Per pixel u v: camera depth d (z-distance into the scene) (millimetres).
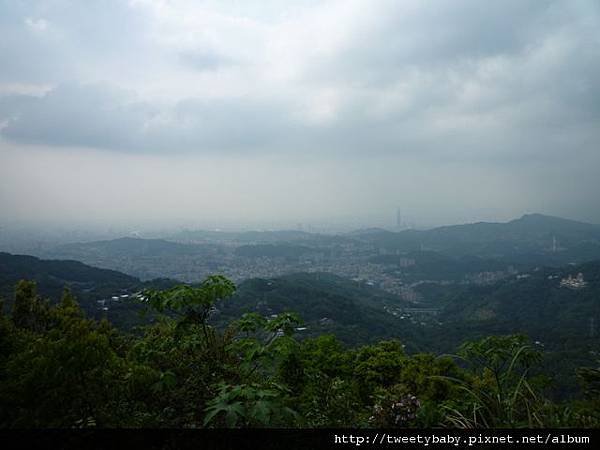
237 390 2209
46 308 4406
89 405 2590
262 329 3279
